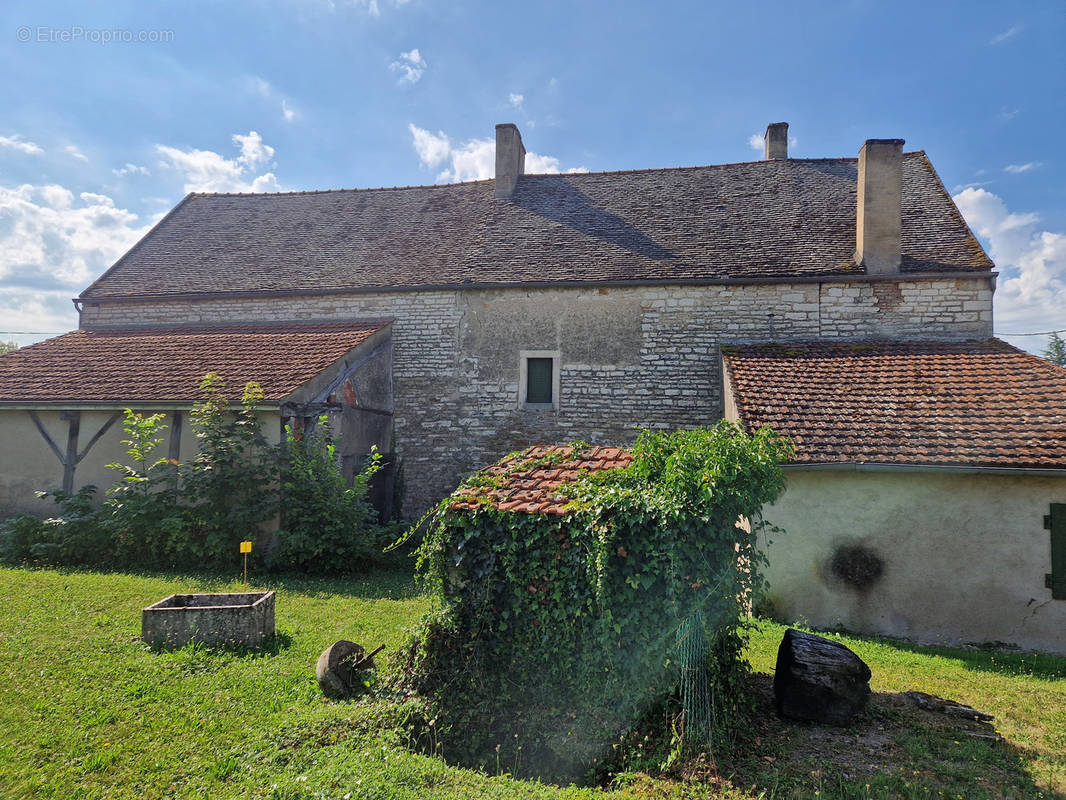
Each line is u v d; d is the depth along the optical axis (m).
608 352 11.84
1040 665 6.36
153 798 3.44
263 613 5.98
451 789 3.59
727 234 12.42
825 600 7.58
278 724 4.31
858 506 7.57
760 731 4.50
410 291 12.70
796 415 8.43
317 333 12.13
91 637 5.84
